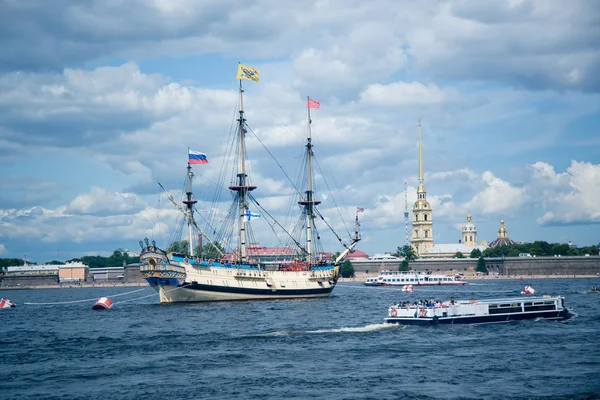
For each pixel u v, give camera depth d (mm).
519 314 142625
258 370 98438
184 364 103688
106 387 90938
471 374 94250
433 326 135000
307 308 192250
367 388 87812
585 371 95312
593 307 180250
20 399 86375
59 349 121375
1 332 150125
